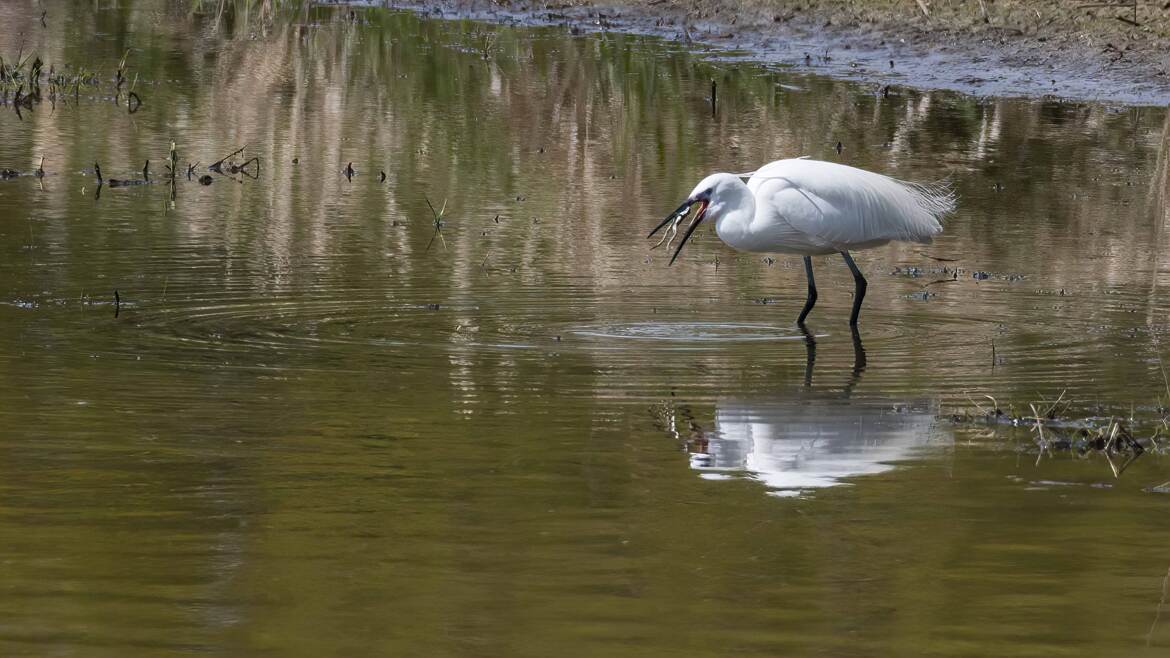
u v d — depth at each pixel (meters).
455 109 25.08
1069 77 26.16
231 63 28.70
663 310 14.17
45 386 10.87
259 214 17.95
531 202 19.03
